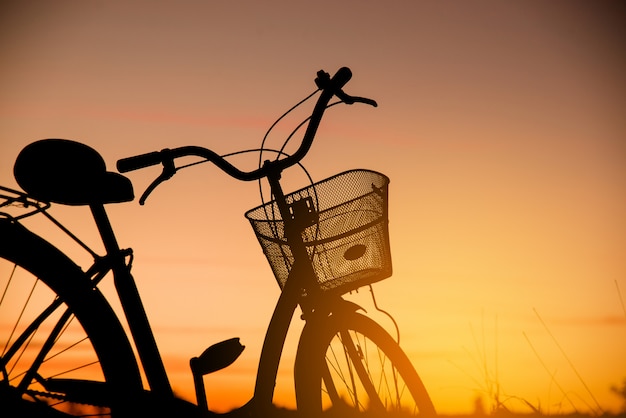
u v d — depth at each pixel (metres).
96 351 2.48
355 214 2.72
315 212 2.72
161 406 2.50
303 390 2.71
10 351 2.41
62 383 2.45
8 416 2.36
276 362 2.74
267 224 2.79
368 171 2.82
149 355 2.54
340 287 2.79
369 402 2.98
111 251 2.56
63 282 2.47
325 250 2.75
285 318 2.75
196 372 2.64
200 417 2.59
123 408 2.45
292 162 2.79
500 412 4.01
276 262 2.85
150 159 2.66
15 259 2.46
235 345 2.72
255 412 2.70
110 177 2.57
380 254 2.78
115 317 2.51
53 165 2.47
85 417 2.46
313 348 2.75
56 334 2.46
